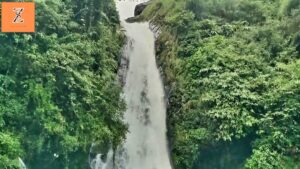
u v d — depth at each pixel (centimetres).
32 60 1379
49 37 1488
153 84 2155
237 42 1839
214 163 1617
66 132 1393
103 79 1667
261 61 1723
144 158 1864
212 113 1596
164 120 1969
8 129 1293
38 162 1363
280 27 1819
